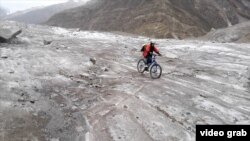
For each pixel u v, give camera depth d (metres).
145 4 89.25
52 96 10.88
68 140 8.00
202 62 18.02
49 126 8.59
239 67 16.47
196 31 76.31
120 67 16.23
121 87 12.33
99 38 28.86
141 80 13.57
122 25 86.94
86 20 109.44
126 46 23.81
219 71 15.59
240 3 106.19
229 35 43.97
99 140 8.03
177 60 18.55
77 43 23.94
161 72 13.95
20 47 18.48
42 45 20.95
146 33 74.50
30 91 11.01
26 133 8.05
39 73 13.38
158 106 10.26
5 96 10.13
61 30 33.72
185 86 12.79
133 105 10.32
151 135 8.36
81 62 16.22
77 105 10.29
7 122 8.45
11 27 21.47
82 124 8.91
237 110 10.22
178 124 9.01
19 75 12.62
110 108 10.04
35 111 9.39
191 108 10.23
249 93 12.16
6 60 14.61
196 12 91.19
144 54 14.17
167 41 29.11
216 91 12.23
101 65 16.39
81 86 12.29
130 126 8.80
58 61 15.74
